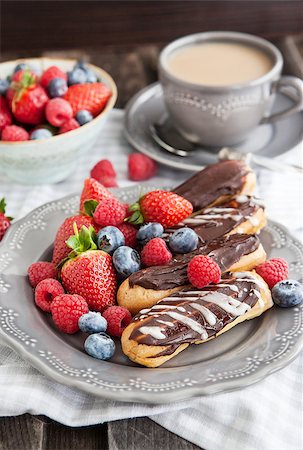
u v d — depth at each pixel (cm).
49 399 71
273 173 93
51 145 88
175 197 81
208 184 84
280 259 78
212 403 71
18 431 71
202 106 91
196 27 132
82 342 73
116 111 102
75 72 94
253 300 74
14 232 82
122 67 111
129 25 131
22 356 71
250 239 78
